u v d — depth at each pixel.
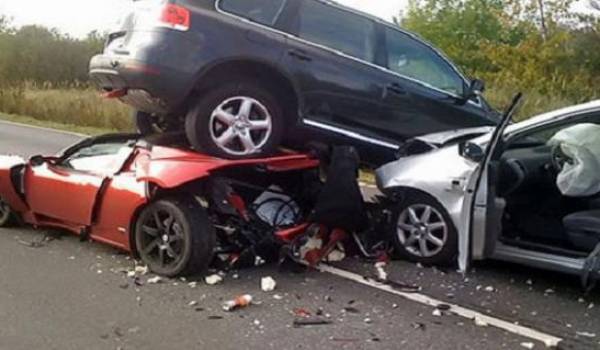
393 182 6.55
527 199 6.13
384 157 7.65
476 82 7.90
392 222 6.59
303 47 6.95
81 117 21.12
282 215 6.63
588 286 5.37
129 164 6.42
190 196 5.99
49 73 34.38
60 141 16.19
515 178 6.07
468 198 5.66
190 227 5.77
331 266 6.39
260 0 6.84
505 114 5.58
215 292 5.60
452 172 6.14
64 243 6.93
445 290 5.78
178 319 5.01
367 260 6.59
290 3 6.96
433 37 29.75
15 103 24.27
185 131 6.68
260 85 6.85
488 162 5.62
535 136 6.65
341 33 7.26
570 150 6.03
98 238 6.60
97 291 5.55
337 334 4.79
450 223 6.18
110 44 6.93
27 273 5.98
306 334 4.78
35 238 7.11
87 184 6.55
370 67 7.35
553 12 26.09
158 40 6.37
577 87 20.78
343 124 7.29
